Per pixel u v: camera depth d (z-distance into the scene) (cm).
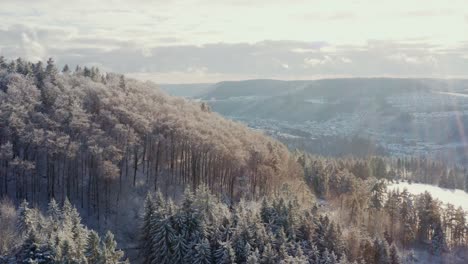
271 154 11600
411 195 12306
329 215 9431
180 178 10806
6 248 5834
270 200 8800
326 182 13412
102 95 11181
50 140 8500
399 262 8262
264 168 10756
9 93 10181
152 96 13500
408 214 11081
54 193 9225
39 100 10594
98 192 9131
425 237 11162
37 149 8844
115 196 9481
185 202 7506
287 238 7331
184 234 7031
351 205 10962
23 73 12388
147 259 7244
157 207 7338
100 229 8669
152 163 10844
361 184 12525
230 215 7706
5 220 6931
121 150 9400
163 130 10794
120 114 10606
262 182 11019
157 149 10469
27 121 9369
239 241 6931
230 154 10294
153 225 7081
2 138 9156
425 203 11419
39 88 11381
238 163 10381
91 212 9050
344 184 12575
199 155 10438
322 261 7031
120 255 6094
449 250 10806
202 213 7350
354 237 8012
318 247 7625
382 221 10394
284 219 7775
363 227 9175
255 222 7400
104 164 8588
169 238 6875
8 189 8925
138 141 10119
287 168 12188
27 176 9038
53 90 10925
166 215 7075
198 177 10575
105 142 9175
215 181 10869
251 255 6425
